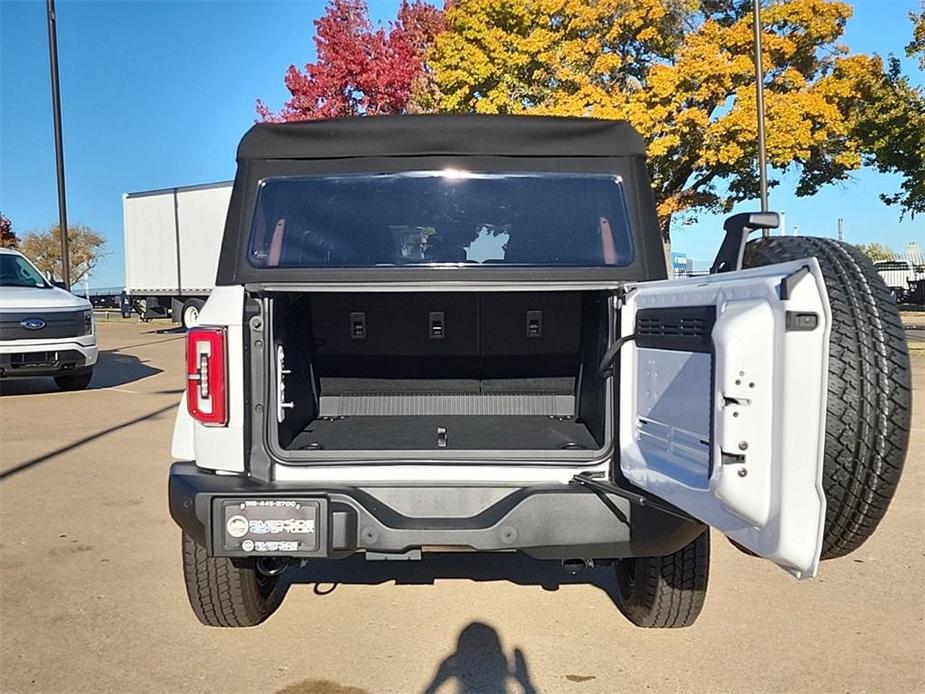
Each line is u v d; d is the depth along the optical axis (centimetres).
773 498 212
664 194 2194
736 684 316
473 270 326
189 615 383
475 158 346
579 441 351
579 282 319
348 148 343
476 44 2095
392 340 416
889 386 233
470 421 405
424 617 380
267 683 318
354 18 2336
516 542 284
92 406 1027
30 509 561
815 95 1927
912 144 2088
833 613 384
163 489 616
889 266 3406
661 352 277
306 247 347
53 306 1067
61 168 1691
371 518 283
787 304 208
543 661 336
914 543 484
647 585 348
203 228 2359
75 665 333
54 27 1645
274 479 301
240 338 301
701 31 1964
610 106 1938
